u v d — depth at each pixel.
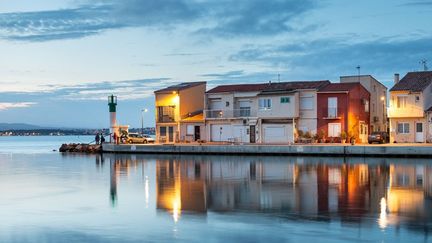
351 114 68.19
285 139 70.12
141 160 57.41
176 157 60.69
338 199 25.75
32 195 29.02
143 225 20.12
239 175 37.97
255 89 73.62
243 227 19.50
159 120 80.81
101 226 20.11
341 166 44.44
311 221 20.34
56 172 44.03
